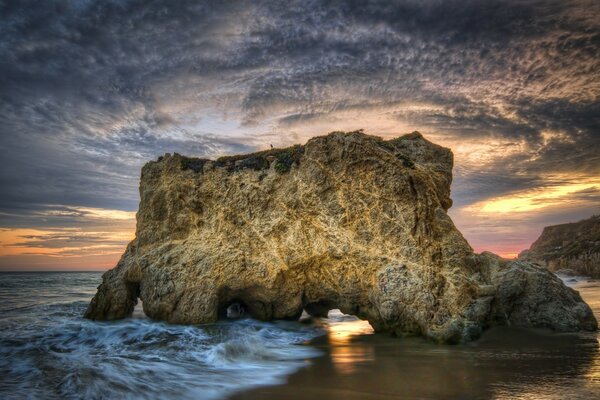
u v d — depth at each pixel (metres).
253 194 21.33
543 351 13.34
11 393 9.84
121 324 19.94
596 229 81.81
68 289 52.38
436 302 16.05
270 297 20.44
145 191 23.69
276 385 10.95
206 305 19.80
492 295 16.30
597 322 17.44
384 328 18.27
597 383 9.85
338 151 19.89
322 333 19.50
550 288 16.64
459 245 17.30
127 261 22.70
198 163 23.42
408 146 20.33
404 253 17.52
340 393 10.07
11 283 67.44
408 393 9.77
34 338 17.20
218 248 20.94
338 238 19.06
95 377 11.12
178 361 13.68
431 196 18.28
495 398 9.01
